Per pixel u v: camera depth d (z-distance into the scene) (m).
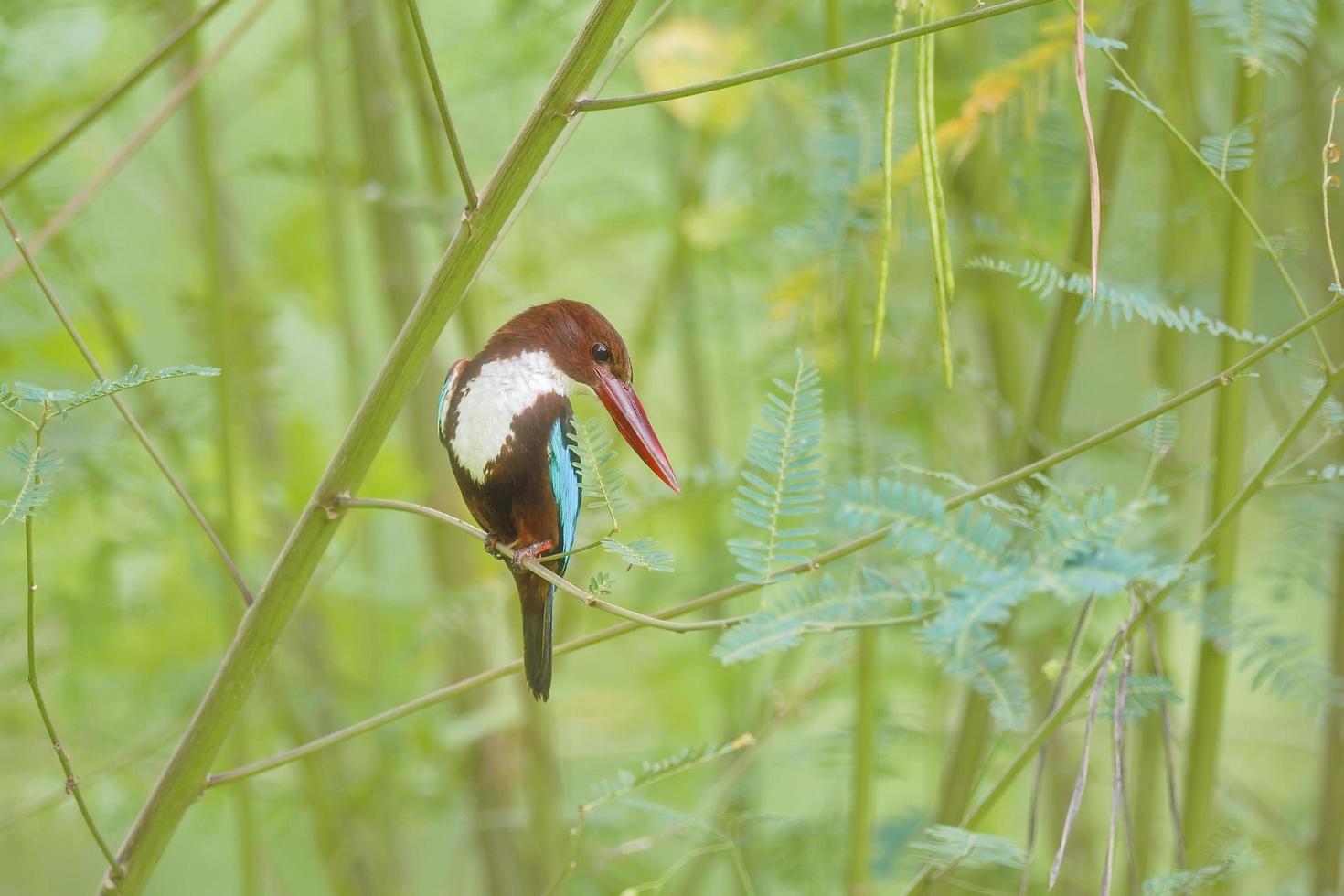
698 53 7.30
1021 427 6.39
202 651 8.59
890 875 6.92
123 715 9.06
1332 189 6.56
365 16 7.58
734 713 8.55
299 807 8.44
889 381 7.80
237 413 7.70
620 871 7.86
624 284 9.59
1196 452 8.94
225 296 7.10
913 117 6.26
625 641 9.34
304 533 4.08
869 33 7.25
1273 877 7.34
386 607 8.55
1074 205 6.96
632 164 9.43
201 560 7.51
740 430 8.68
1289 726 8.60
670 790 8.46
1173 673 7.04
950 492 7.01
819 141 6.41
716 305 8.56
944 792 5.87
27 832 8.55
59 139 4.74
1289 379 7.85
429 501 7.92
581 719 9.50
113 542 7.64
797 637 4.50
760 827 7.98
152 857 4.17
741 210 7.34
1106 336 10.02
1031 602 6.94
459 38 8.25
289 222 9.07
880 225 5.89
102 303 7.53
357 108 7.65
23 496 3.65
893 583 4.89
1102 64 7.35
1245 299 5.25
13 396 3.71
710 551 8.61
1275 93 8.38
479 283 7.79
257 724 8.34
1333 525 6.16
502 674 4.32
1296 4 4.71
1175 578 4.38
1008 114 5.73
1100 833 8.20
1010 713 4.57
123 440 7.48
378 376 4.01
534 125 3.86
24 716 8.38
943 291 3.95
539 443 5.00
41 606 7.63
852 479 4.80
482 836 7.89
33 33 7.42
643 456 5.35
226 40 5.87
